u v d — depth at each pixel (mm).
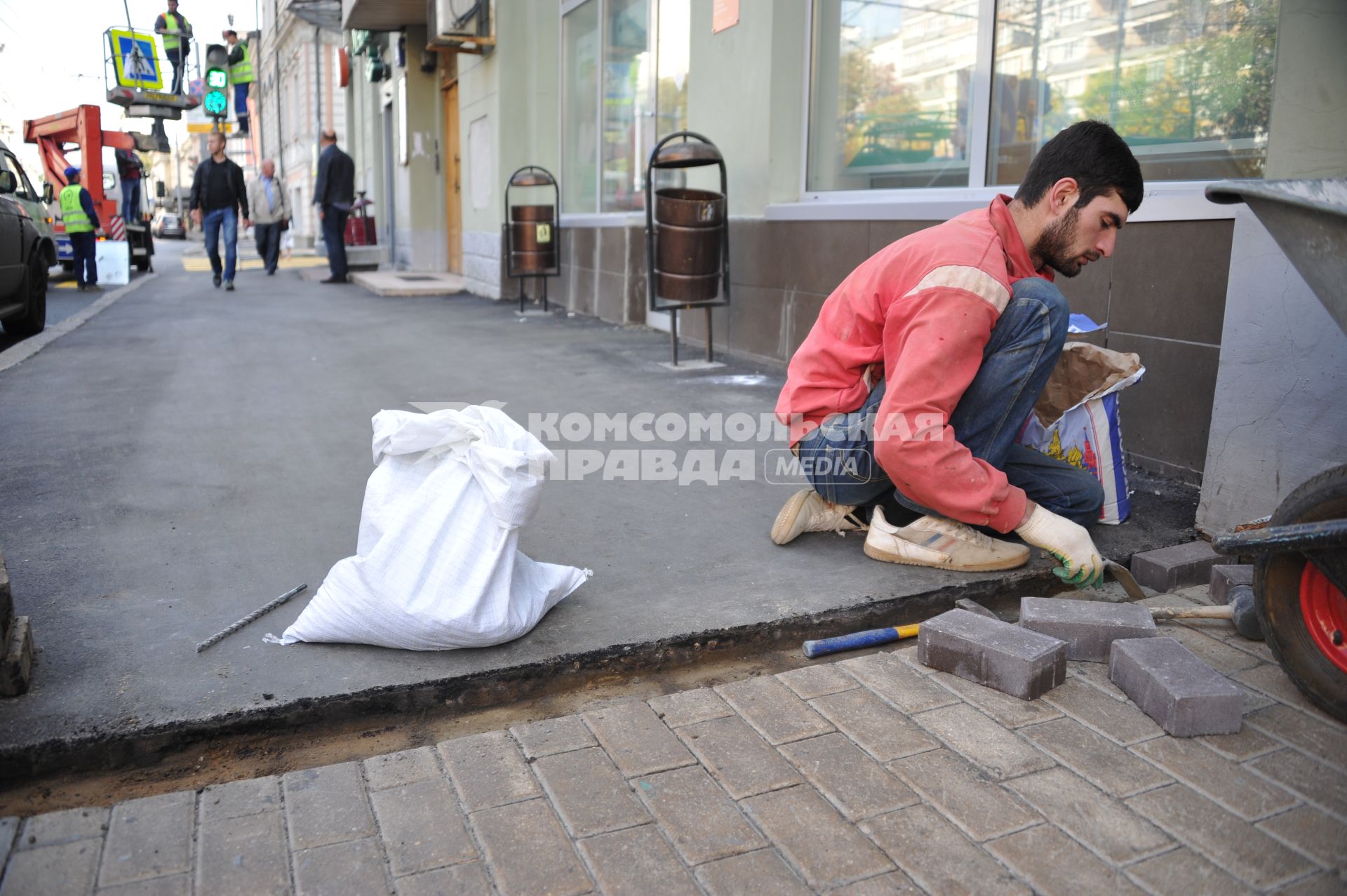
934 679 2266
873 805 1789
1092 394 3084
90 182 15180
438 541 2291
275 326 8492
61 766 1894
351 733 2105
